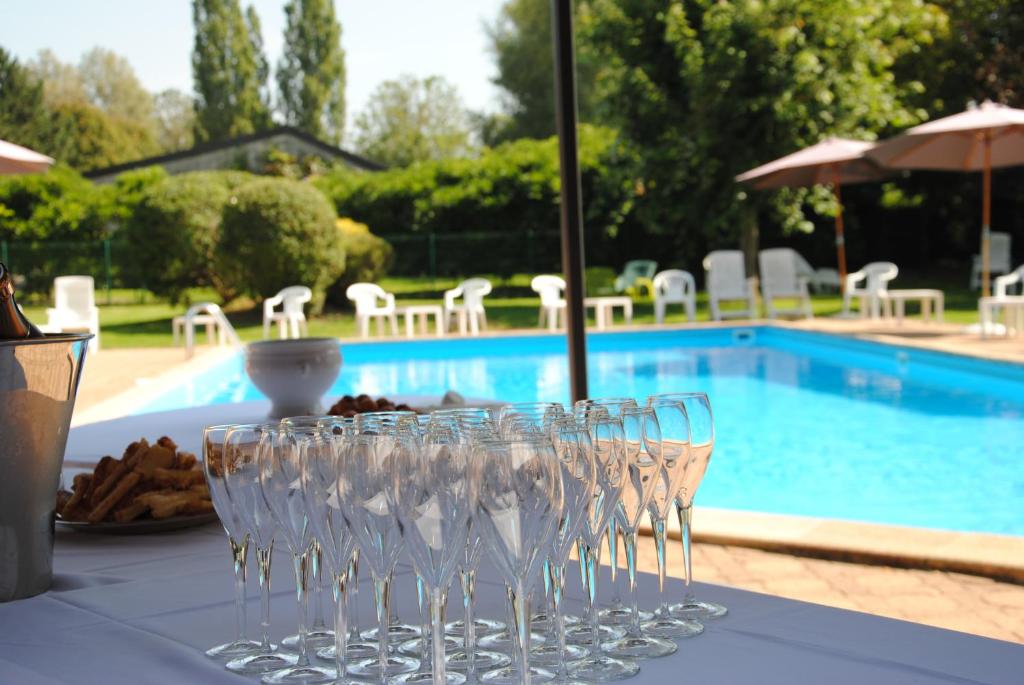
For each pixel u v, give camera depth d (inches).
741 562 122.7
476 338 419.2
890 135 644.1
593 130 685.9
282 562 50.6
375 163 873.5
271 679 34.8
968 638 36.6
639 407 38.5
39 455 44.4
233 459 37.2
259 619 42.1
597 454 35.4
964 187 637.9
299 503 35.7
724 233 642.8
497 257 670.5
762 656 35.4
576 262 123.0
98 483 58.5
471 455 30.7
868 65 609.6
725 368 356.5
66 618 42.4
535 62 944.9
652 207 623.2
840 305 570.3
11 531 44.6
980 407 260.5
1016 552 117.3
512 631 31.8
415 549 31.1
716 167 581.3
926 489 182.5
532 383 344.2
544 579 39.4
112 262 668.7
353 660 36.5
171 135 1075.9
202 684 35.1
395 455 31.6
